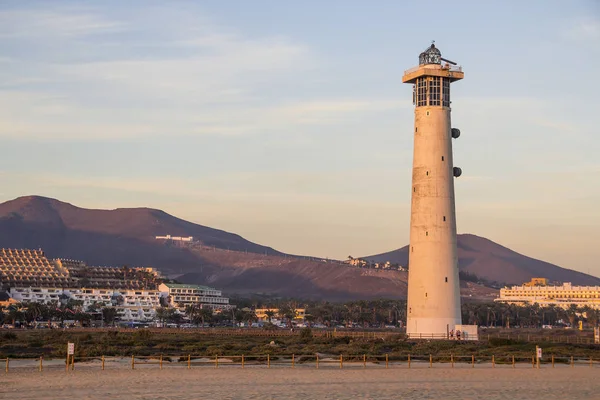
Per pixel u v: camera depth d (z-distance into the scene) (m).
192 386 83.94
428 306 147.38
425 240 148.62
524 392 81.81
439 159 150.88
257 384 86.12
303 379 91.44
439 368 108.12
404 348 136.38
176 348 146.88
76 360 116.75
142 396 75.69
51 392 78.56
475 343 146.00
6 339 180.38
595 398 77.69
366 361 117.44
